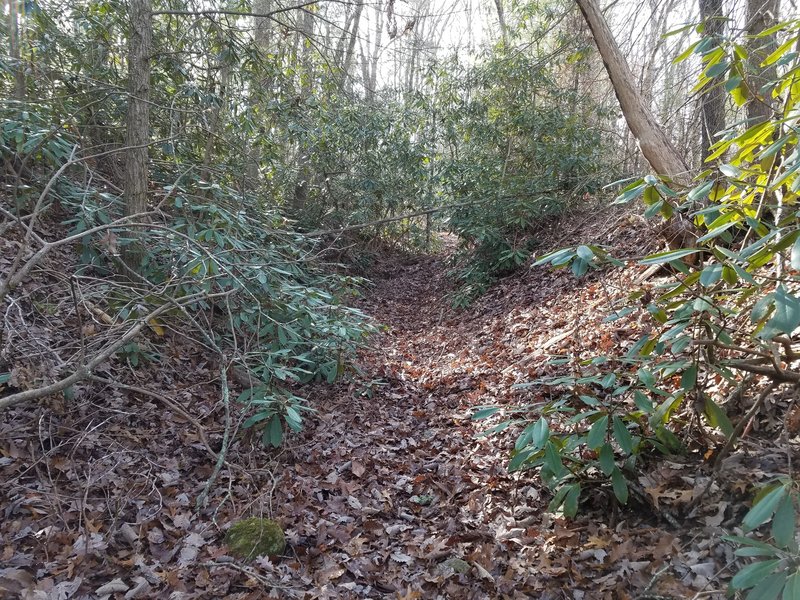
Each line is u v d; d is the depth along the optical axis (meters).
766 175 2.54
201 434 3.32
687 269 2.35
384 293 10.87
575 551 2.61
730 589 1.54
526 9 9.93
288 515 3.24
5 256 4.43
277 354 4.15
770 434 2.70
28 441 3.23
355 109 9.94
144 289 4.27
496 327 7.10
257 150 8.41
